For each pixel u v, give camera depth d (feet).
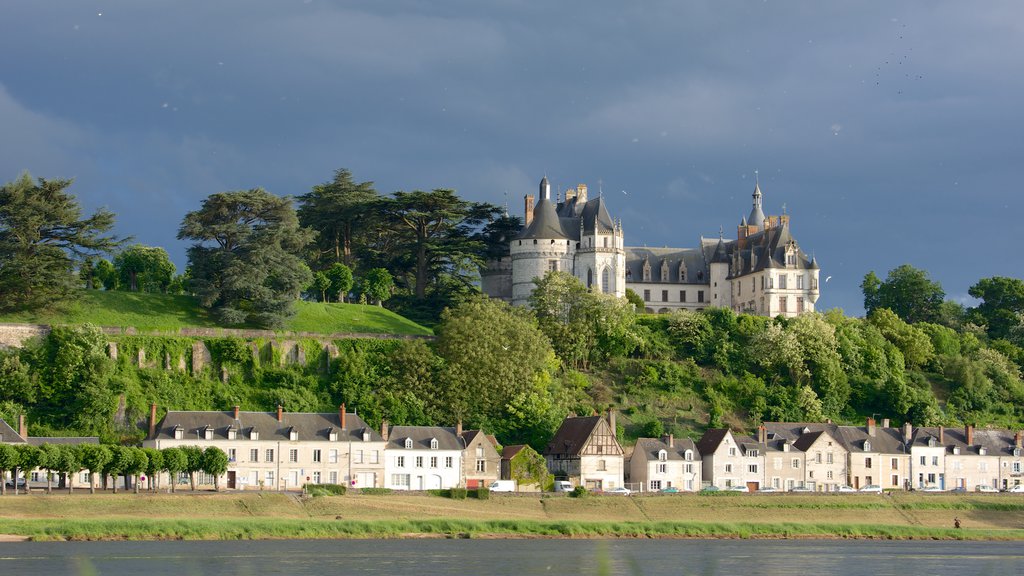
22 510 590.96
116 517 599.98
